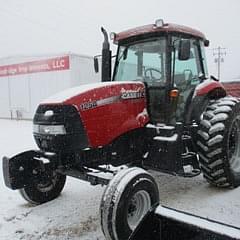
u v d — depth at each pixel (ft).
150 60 13.70
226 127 13.84
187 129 13.75
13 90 58.29
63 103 11.14
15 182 12.28
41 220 12.00
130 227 9.98
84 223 11.64
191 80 14.61
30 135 35.32
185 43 12.59
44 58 51.90
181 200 13.42
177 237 7.25
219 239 6.61
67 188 15.65
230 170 14.21
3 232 11.08
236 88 40.81
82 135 11.11
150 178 10.69
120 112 12.14
